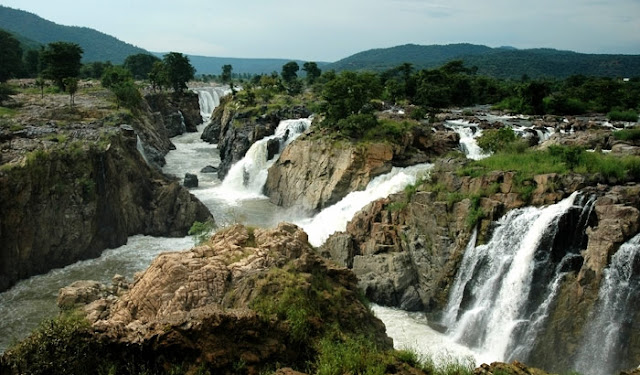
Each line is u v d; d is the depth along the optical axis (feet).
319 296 75.05
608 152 157.79
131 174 180.04
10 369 53.52
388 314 124.67
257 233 91.56
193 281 75.25
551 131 224.33
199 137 385.50
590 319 100.48
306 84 542.98
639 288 96.17
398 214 142.72
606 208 104.99
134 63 623.77
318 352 63.31
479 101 402.72
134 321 68.28
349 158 199.31
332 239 150.92
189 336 57.47
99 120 242.58
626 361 94.43
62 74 346.95
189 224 181.47
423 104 335.26
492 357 107.55
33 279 143.64
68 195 155.84
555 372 100.22
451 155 192.13
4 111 246.68
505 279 114.52
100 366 55.57
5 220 137.28
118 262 156.76
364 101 228.43
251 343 60.80
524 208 119.34
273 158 253.65
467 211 126.31
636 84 433.89
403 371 60.49
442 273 125.29
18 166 143.54
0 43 434.30
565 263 107.34
